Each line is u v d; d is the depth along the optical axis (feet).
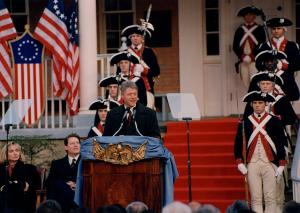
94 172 118.73
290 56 169.99
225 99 199.41
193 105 148.87
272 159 149.18
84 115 176.14
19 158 145.28
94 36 177.99
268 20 184.85
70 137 144.97
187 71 201.36
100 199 118.52
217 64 200.85
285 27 184.85
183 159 169.27
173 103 149.18
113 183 118.32
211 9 201.67
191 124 175.63
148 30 173.78
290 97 167.63
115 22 205.67
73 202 141.79
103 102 155.43
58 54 179.73
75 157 145.07
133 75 164.86
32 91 180.24
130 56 163.43
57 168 144.56
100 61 192.85
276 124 149.89
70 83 178.91
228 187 163.43
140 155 117.19
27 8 206.08
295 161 149.38
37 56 180.86
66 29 180.34
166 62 202.80
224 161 168.14
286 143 152.56
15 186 143.13
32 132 176.14
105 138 118.32
